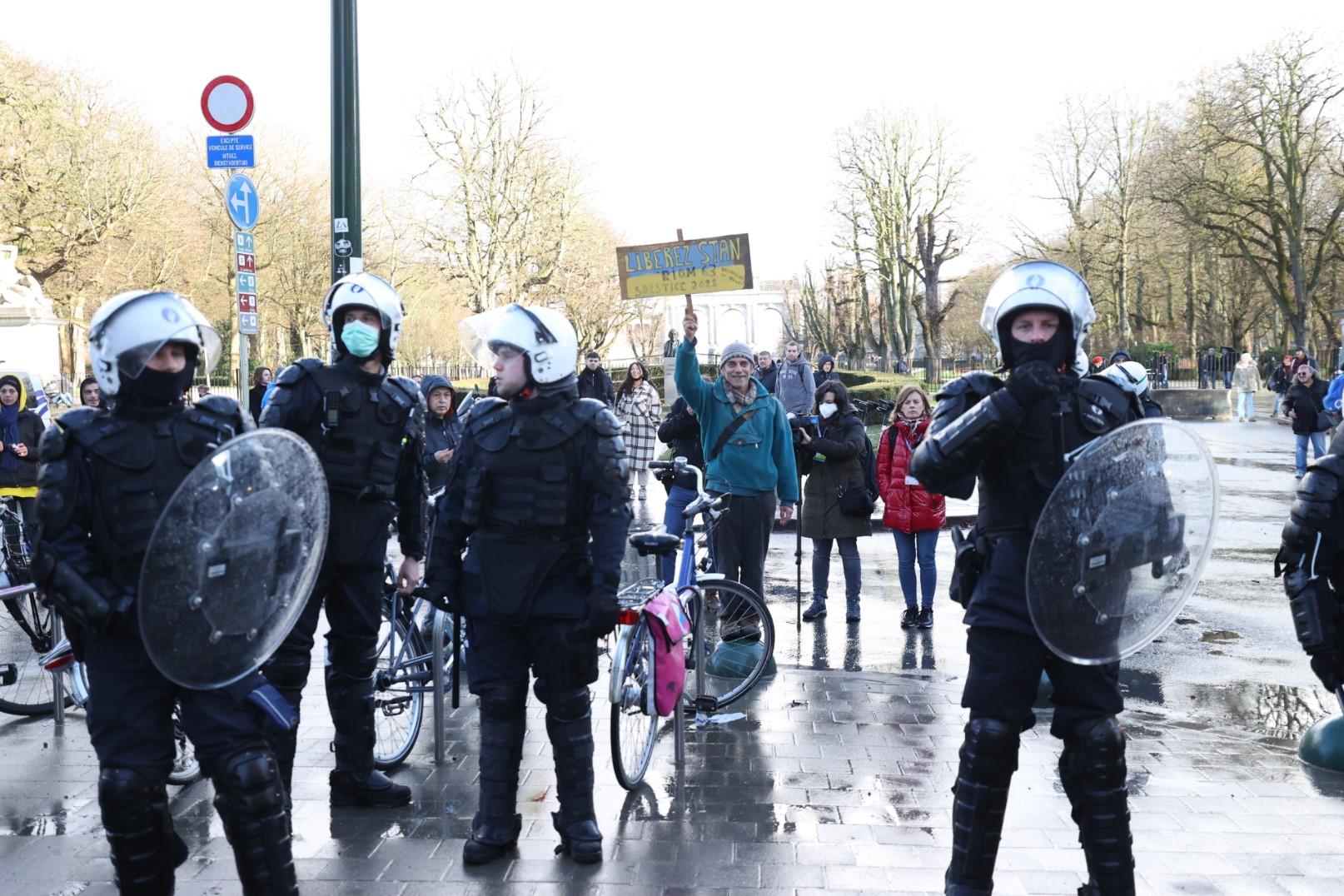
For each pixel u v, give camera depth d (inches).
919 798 182.1
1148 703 245.6
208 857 158.4
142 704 123.1
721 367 263.4
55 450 121.6
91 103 1392.7
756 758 202.7
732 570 263.4
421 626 213.8
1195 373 1707.7
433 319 1973.4
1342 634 188.5
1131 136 1701.5
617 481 157.5
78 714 233.9
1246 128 1368.1
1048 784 186.4
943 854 159.0
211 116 347.6
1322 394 713.6
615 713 180.4
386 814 175.8
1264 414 1342.3
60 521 120.6
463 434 163.0
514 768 160.7
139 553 122.2
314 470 134.3
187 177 1541.6
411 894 146.8
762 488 262.5
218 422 129.9
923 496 315.0
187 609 118.5
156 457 124.3
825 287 2400.3
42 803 181.3
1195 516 131.2
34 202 1326.3
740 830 168.6
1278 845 161.6
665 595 196.9
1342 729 197.6
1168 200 1446.9
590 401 160.2
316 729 221.0
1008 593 128.0
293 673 168.1
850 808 177.6
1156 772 195.2
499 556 158.6
